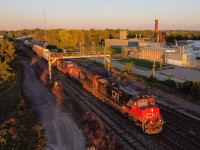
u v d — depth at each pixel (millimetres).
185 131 26062
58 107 34062
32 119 28547
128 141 23562
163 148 22234
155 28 134625
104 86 35219
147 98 25891
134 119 26641
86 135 24719
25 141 22391
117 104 30797
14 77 51094
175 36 174375
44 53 77188
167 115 31344
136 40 147000
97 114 30938
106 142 22703
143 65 79562
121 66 78125
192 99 38219
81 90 43844
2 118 27484
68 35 137750
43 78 54031
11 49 68750
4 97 36219
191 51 86250
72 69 52125
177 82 53000
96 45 161625
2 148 20172
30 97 39188
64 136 24500
